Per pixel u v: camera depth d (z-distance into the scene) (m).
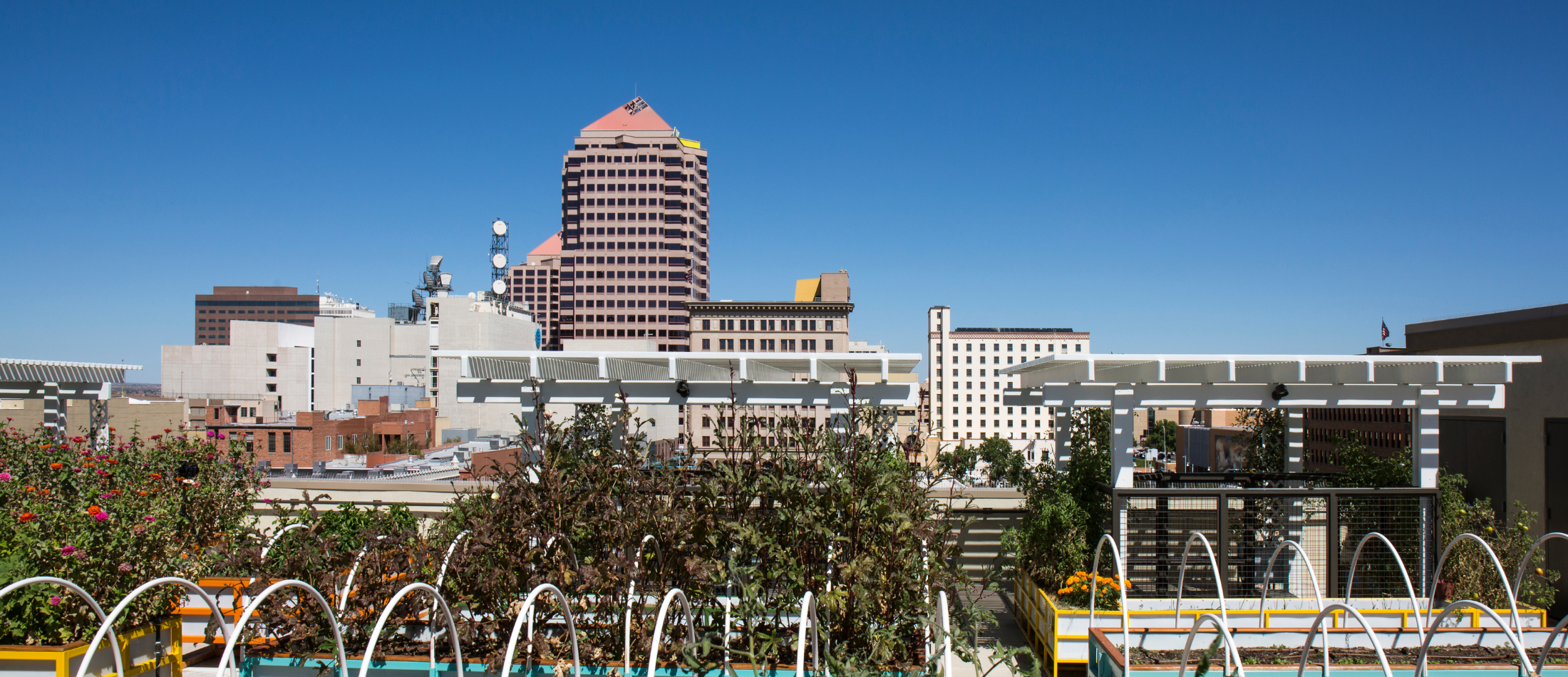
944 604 5.48
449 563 5.88
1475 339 11.43
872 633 5.63
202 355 86.56
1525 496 10.37
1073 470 9.76
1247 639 7.36
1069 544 8.77
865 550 5.76
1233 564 8.71
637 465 6.15
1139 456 14.78
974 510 11.01
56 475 8.01
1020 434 139.50
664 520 5.74
